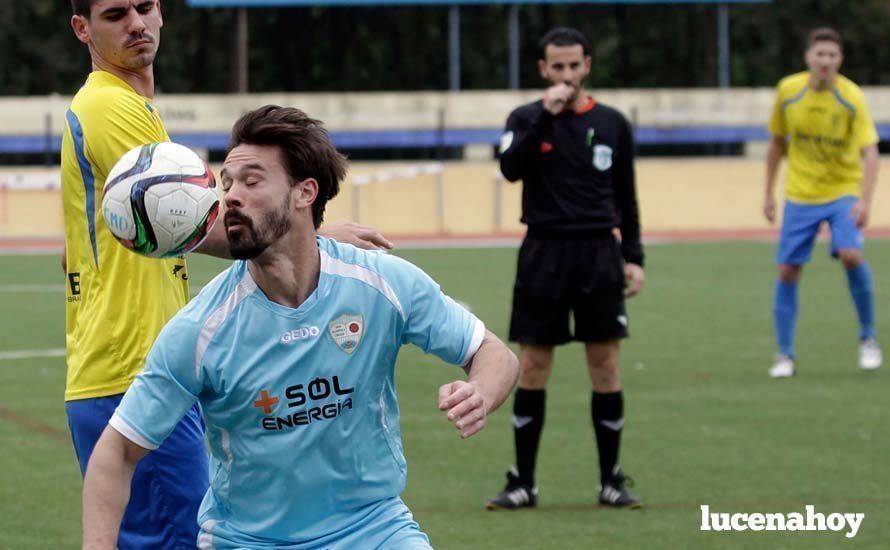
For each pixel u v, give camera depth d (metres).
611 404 17.12
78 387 11.23
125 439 8.92
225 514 9.39
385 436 9.37
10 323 34.62
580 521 16.31
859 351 29.75
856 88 26.00
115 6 11.35
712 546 15.20
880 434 21.17
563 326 17.12
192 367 8.94
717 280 44.38
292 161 8.80
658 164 66.25
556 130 17.09
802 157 26.20
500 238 62.09
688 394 24.77
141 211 9.64
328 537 9.20
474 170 65.81
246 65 88.44
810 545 15.22
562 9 92.19
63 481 18.34
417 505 17.11
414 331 9.29
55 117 70.19
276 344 8.91
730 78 95.25
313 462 9.09
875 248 54.75
